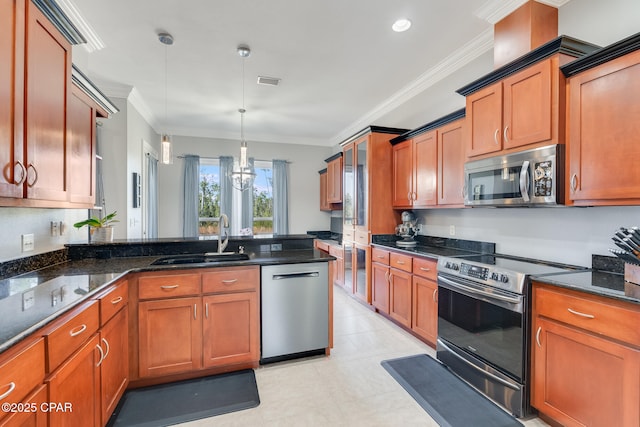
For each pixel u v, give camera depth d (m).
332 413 1.85
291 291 2.40
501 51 2.29
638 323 1.29
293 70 3.28
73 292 1.44
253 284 2.28
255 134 5.99
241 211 5.81
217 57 2.99
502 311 1.89
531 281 1.74
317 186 6.49
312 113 4.72
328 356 2.56
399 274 3.12
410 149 3.42
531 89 1.92
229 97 4.05
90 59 3.02
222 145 5.87
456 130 2.75
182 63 3.11
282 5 2.23
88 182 2.04
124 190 3.69
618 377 1.35
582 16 2.01
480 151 2.32
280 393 2.04
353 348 2.72
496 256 2.48
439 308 2.49
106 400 1.63
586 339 1.47
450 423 1.75
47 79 1.46
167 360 2.08
